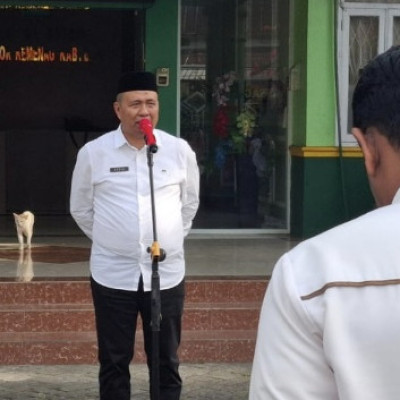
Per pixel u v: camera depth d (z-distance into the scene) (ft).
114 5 26.61
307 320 4.59
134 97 13.21
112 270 13.42
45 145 36.04
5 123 40.32
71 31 40.14
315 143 27.58
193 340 19.54
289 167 28.94
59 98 40.40
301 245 4.89
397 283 4.53
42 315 19.98
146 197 13.35
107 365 13.67
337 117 27.53
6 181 35.81
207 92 28.76
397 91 4.82
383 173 4.93
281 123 29.17
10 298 20.63
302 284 4.68
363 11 27.66
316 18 27.40
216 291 21.11
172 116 28.14
